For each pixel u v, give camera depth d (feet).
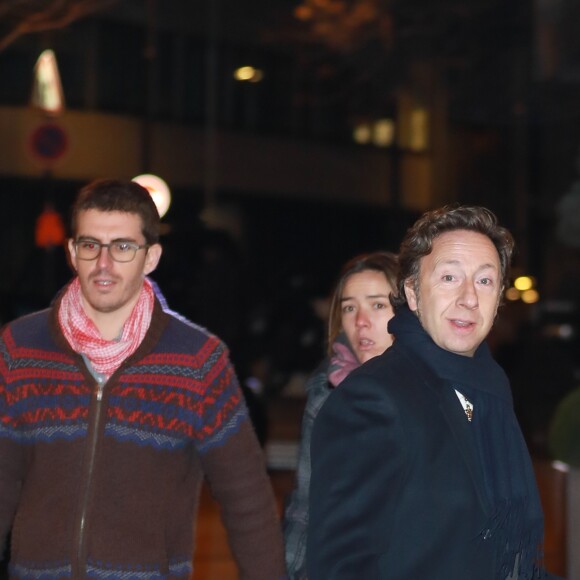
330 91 125.39
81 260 15.84
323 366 18.80
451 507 13.30
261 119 125.49
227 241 51.65
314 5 98.37
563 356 48.93
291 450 57.21
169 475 15.65
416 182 132.77
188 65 120.16
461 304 14.07
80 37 112.47
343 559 13.12
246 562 16.24
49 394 15.52
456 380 13.93
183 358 15.85
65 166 111.86
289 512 17.94
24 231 109.09
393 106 128.57
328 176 129.90
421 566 13.21
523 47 106.73
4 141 108.37
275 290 95.76
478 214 14.49
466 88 117.08
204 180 121.60
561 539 33.30
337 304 19.16
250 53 122.62
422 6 99.09
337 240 130.82
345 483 13.35
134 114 116.67
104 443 15.40
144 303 15.93
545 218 128.88
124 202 15.88
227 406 16.03
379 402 13.47
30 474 15.61
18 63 108.37
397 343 14.37
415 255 14.52
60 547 15.21
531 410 47.75
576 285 127.44
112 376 15.55
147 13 116.16
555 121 114.21
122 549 15.23
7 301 52.42
